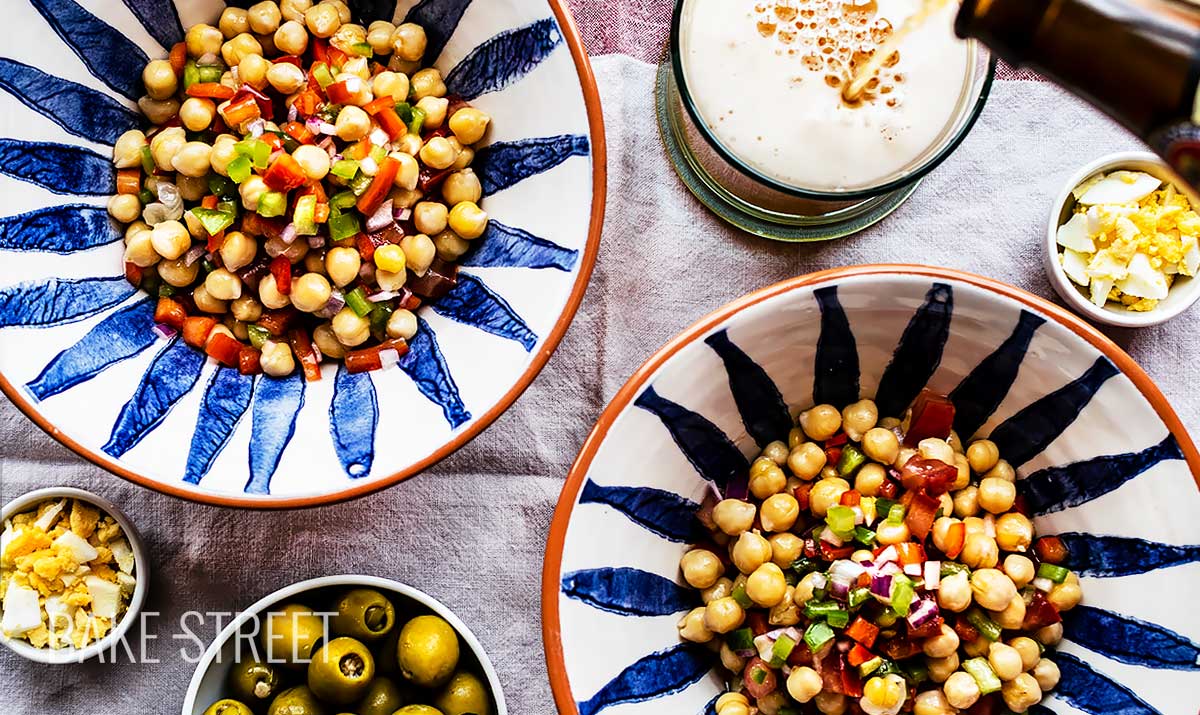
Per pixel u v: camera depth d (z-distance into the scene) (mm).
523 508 504
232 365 458
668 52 506
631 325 504
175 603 501
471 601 503
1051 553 456
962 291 430
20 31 431
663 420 439
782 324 438
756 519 462
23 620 477
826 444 469
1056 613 447
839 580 436
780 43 466
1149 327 498
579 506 427
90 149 450
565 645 424
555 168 445
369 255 453
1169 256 474
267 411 450
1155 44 335
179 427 440
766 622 452
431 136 464
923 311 440
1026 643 446
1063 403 445
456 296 464
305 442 445
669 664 456
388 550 503
